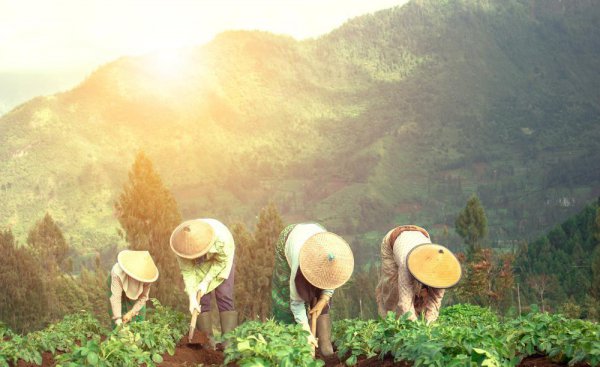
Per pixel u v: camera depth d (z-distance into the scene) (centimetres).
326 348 791
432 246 798
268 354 551
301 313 773
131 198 4841
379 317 733
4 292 6206
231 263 934
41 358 786
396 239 875
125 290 1004
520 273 14875
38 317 6353
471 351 534
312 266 727
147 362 717
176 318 1009
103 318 6806
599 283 8819
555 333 607
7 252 6372
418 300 836
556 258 14912
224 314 936
